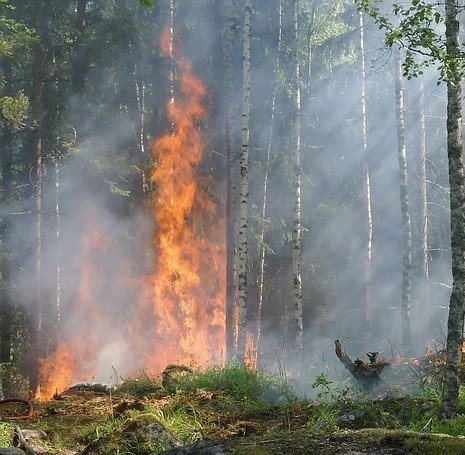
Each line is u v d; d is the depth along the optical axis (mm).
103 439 8711
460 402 9844
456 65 9758
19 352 28219
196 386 13445
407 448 5777
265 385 13156
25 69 28125
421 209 23734
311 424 9117
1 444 8961
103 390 14930
